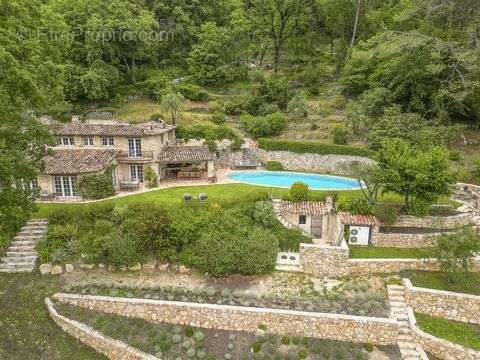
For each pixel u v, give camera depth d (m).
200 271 23.25
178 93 46.31
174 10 57.81
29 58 19.64
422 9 41.34
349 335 19.53
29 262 23.31
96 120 44.19
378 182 25.95
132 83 52.12
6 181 20.62
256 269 22.17
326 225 27.38
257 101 49.25
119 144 34.16
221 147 41.69
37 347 19.09
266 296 21.19
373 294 21.47
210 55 54.03
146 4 59.16
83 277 22.94
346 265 23.06
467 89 36.94
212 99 51.94
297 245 25.02
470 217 27.53
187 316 20.31
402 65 41.19
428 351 18.98
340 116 46.53
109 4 49.28
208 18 62.16
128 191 32.31
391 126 37.69
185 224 23.70
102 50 48.22
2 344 18.86
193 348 18.77
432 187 24.56
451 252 21.34
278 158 41.22
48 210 27.67
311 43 60.16
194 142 41.38
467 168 34.81
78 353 19.17
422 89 40.66
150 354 18.48
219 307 20.11
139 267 23.56
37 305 21.06
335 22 59.00
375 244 25.25
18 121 19.91
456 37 40.69
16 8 18.92
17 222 22.00
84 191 29.89
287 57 61.00
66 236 24.25
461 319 20.56
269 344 19.11
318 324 19.64
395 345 19.22
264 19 56.38
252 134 44.19
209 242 22.81
